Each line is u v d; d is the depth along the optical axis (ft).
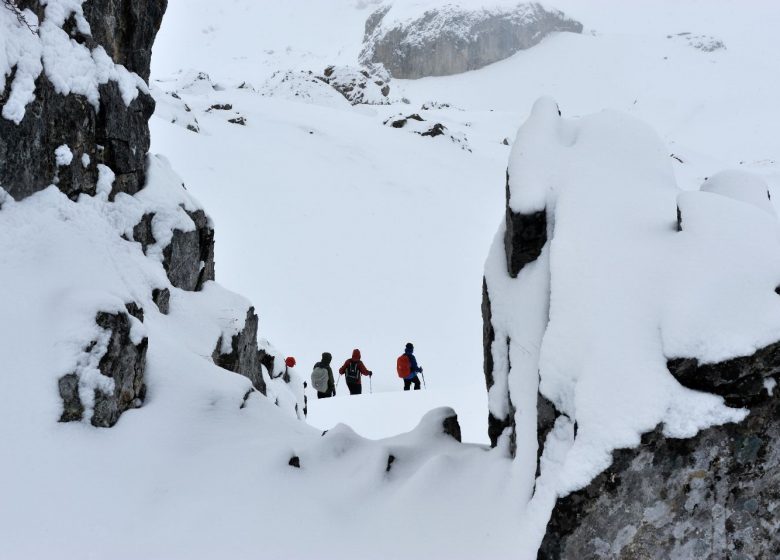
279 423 16.44
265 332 65.10
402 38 345.92
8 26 16.53
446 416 15.85
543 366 11.15
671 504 9.95
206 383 16.44
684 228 11.35
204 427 15.16
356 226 93.30
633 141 13.69
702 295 10.30
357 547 11.69
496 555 10.81
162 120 105.40
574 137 14.57
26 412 13.37
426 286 80.48
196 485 13.17
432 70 339.57
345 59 435.53
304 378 57.77
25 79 16.67
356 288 77.25
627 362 10.28
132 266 19.34
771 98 287.69
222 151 104.37
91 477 12.91
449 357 64.59
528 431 12.00
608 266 11.46
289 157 110.52
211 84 162.91
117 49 22.12
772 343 9.68
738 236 10.78
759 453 9.91
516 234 13.46
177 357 16.88
